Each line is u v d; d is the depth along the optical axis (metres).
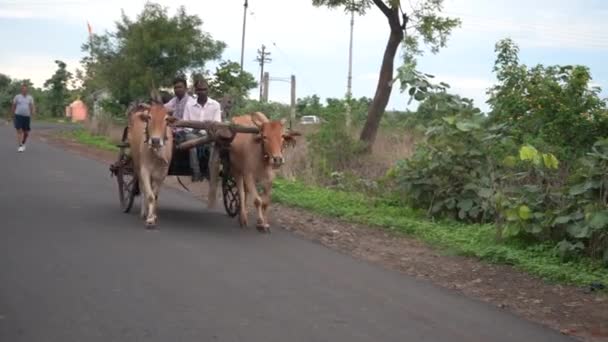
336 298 6.77
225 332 5.52
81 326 5.48
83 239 8.70
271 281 7.23
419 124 13.06
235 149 10.38
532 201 9.91
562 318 6.83
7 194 12.33
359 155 17.62
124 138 11.27
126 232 9.38
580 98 11.90
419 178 12.18
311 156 17.44
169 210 11.89
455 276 8.36
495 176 11.24
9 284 6.52
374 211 12.55
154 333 5.40
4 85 65.75
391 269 8.48
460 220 11.88
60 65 60.50
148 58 29.94
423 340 5.70
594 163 9.23
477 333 6.03
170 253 8.20
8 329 5.34
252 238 9.71
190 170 11.05
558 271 8.35
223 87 23.95
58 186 13.82
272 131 9.97
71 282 6.68
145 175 10.01
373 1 18.84
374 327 5.94
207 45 30.62
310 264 8.25
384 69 19.08
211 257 8.15
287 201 13.46
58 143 27.77
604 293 7.78
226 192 11.45
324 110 18.55
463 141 11.76
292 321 5.93
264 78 28.36
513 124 12.08
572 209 9.41
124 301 6.17
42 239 8.56
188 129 10.91
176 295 6.45
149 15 30.17
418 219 12.00
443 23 19.08
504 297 7.52
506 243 9.98
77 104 54.97
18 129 21.83
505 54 12.70
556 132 11.77
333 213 12.39
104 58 32.72
